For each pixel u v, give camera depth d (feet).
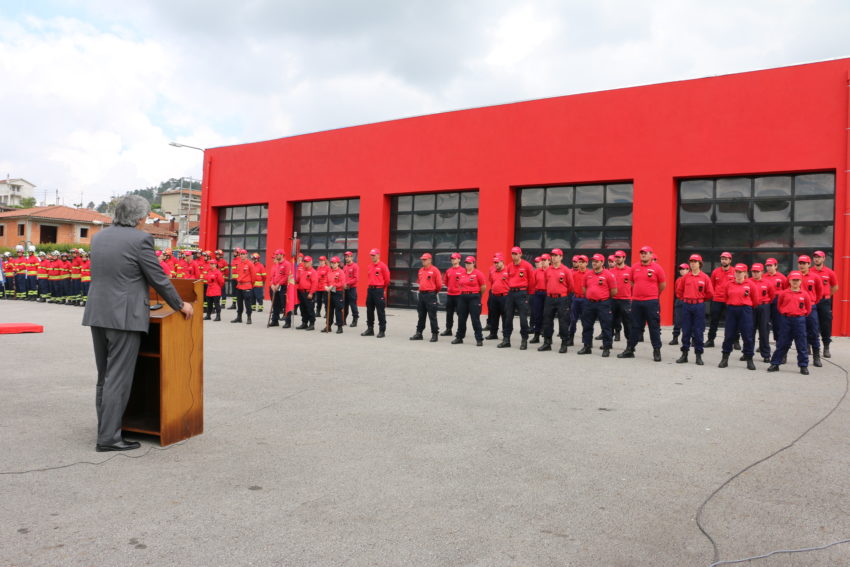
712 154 54.70
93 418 18.39
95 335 15.34
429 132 71.31
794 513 12.18
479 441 16.96
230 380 25.39
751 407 22.39
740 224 55.01
